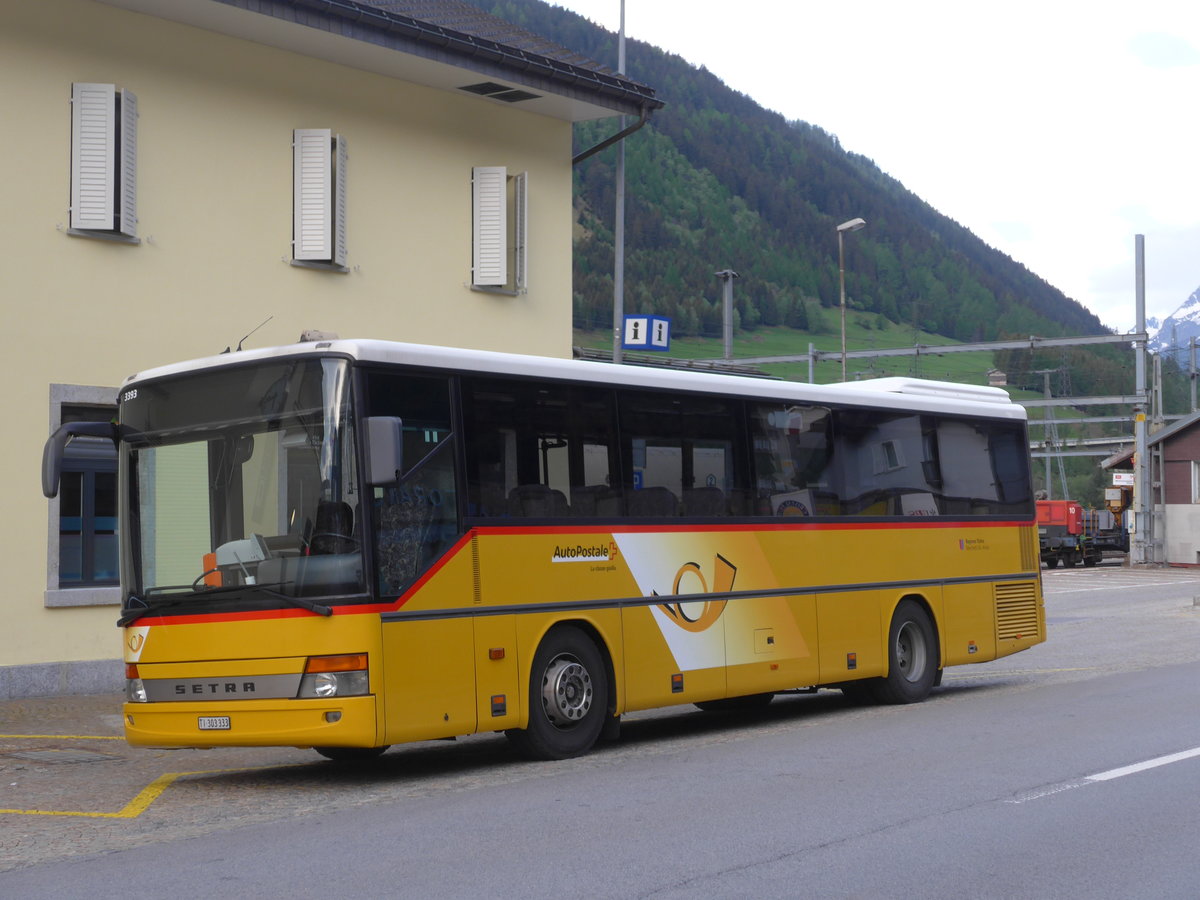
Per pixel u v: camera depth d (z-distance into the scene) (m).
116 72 16.67
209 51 17.62
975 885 6.63
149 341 16.88
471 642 10.32
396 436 9.57
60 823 8.86
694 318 171.62
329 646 9.54
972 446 16.00
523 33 23.00
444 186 20.48
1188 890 6.55
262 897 6.57
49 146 16.02
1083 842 7.54
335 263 18.78
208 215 17.55
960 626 15.48
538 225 21.84
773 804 8.70
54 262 16.02
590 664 11.33
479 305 20.91
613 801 8.95
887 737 11.84
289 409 9.93
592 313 157.00
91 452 16.38
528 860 7.22
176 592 10.04
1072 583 44.44
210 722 9.77
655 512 11.99
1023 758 10.36
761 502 13.07
